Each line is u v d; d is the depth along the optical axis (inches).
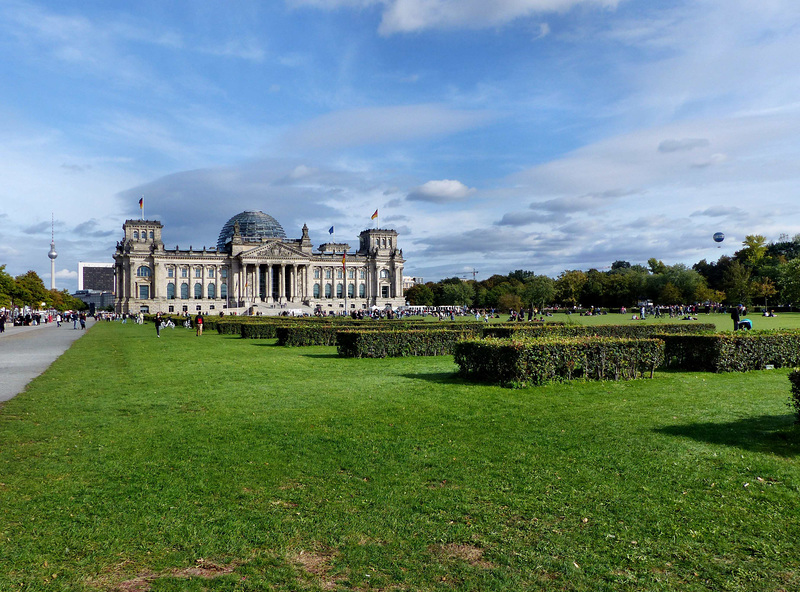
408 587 325.4
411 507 436.8
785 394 882.1
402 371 1215.6
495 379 1009.5
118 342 2329.0
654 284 7190.0
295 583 330.3
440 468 526.3
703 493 458.0
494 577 335.9
